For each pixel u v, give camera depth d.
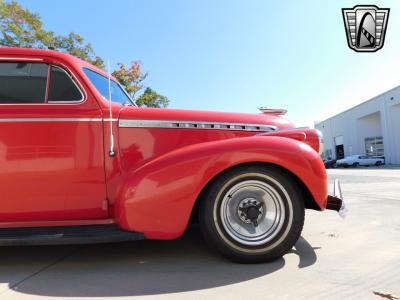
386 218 4.70
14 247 3.57
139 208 2.79
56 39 15.38
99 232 2.83
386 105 36.41
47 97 3.13
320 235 3.78
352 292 2.28
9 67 3.17
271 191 2.92
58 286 2.52
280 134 3.28
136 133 3.16
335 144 51.09
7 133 2.98
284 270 2.71
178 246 3.48
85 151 3.06
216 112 3.44
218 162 2.80
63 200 3.04
